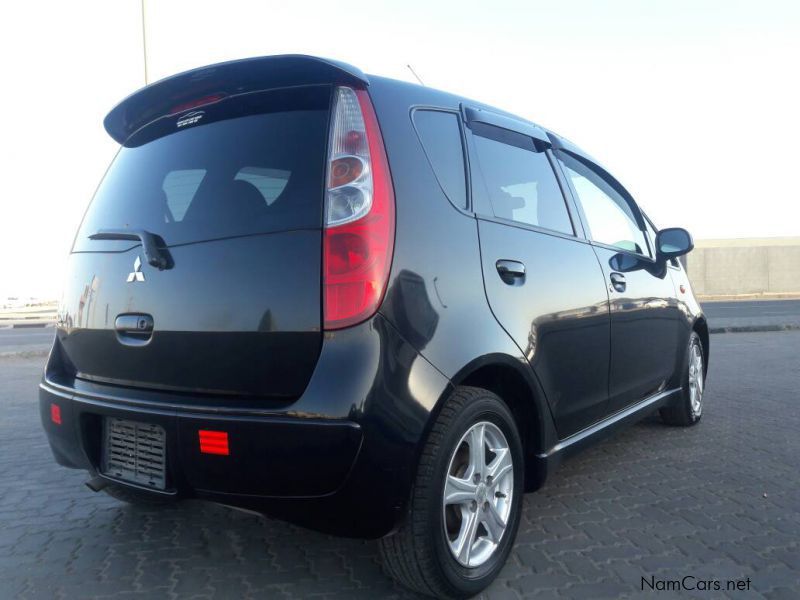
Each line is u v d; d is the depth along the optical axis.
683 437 4.98
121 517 3.50
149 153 2.82
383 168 2.33
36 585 2.73
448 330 2.37
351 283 2.16
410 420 2.20
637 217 4.62
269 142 2.46
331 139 2.33
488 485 2.62
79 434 2.68
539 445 2.94
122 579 2.78
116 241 2.70
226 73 2.58
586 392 3.33
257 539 3.18
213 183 2.51
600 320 3.45
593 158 4.14
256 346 2.24
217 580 2.76
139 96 2.81
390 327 2.20
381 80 2.59
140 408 2.41
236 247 2.34
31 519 3.48
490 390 2.79
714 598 2.57
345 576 2.78
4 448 5.02
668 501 3.63
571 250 3.35
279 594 2.62
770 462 4.34
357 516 2.18
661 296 4.41
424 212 2.43
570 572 2.79
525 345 2.76
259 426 2.15
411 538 2.30
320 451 2.11
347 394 2.11
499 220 2.85
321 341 2.16
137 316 2.53
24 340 16.66
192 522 3.41
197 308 2.37
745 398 6.51
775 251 37.03
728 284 37.19
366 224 2.21
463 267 2.52
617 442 4.85
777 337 13.34
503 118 3.25
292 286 2.21
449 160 2.71
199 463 2.27
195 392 2.38
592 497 3.71
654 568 2.83
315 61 2.40
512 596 2.59
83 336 2.76
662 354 4.45
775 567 2.84
